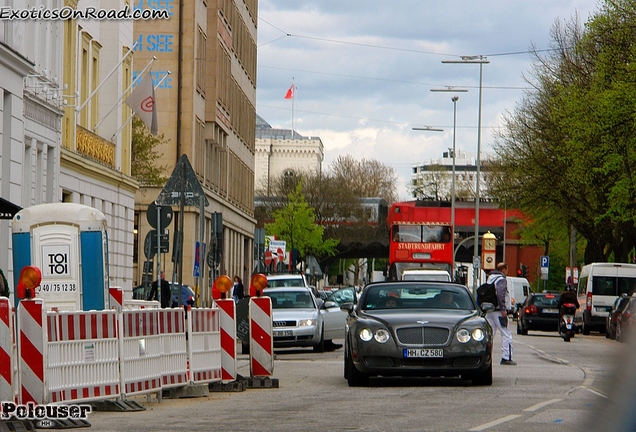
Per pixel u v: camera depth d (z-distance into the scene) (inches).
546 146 3157.0
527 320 2600.9
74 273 1140.5
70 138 2158.0
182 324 830.5
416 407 714.2
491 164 3609.7
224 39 3686.0
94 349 689.6
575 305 2187.5
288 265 3503.9
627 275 2780.5
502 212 4972.9
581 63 2992.1
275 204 5423.2
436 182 6481.3
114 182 2491.4
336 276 7691.9
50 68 1957.4
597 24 2529.5
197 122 3282.5
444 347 892.0
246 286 4571.9
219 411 693.9
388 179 6461.6
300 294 1658.5
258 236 2459.4
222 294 900.6
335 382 978.1
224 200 3779.5
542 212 3302.2
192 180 1157.1
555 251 4507.9
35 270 633.6
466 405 728.3
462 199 6471.5
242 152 4379.9
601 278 2785.4
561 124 2677.2
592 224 3110.2
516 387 899.4
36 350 627.2
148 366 764.6
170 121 3137.3
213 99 3447.3
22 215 1142.3
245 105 4458.7
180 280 1159.0
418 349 891.4
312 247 4667.8
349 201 5216.5
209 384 881.5
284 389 897.5
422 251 2763.3
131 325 740.7
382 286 989.8
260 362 925.2
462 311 955.3
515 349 1708.9
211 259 1631.4
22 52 1704.0
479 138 3882.9
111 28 2501.2
